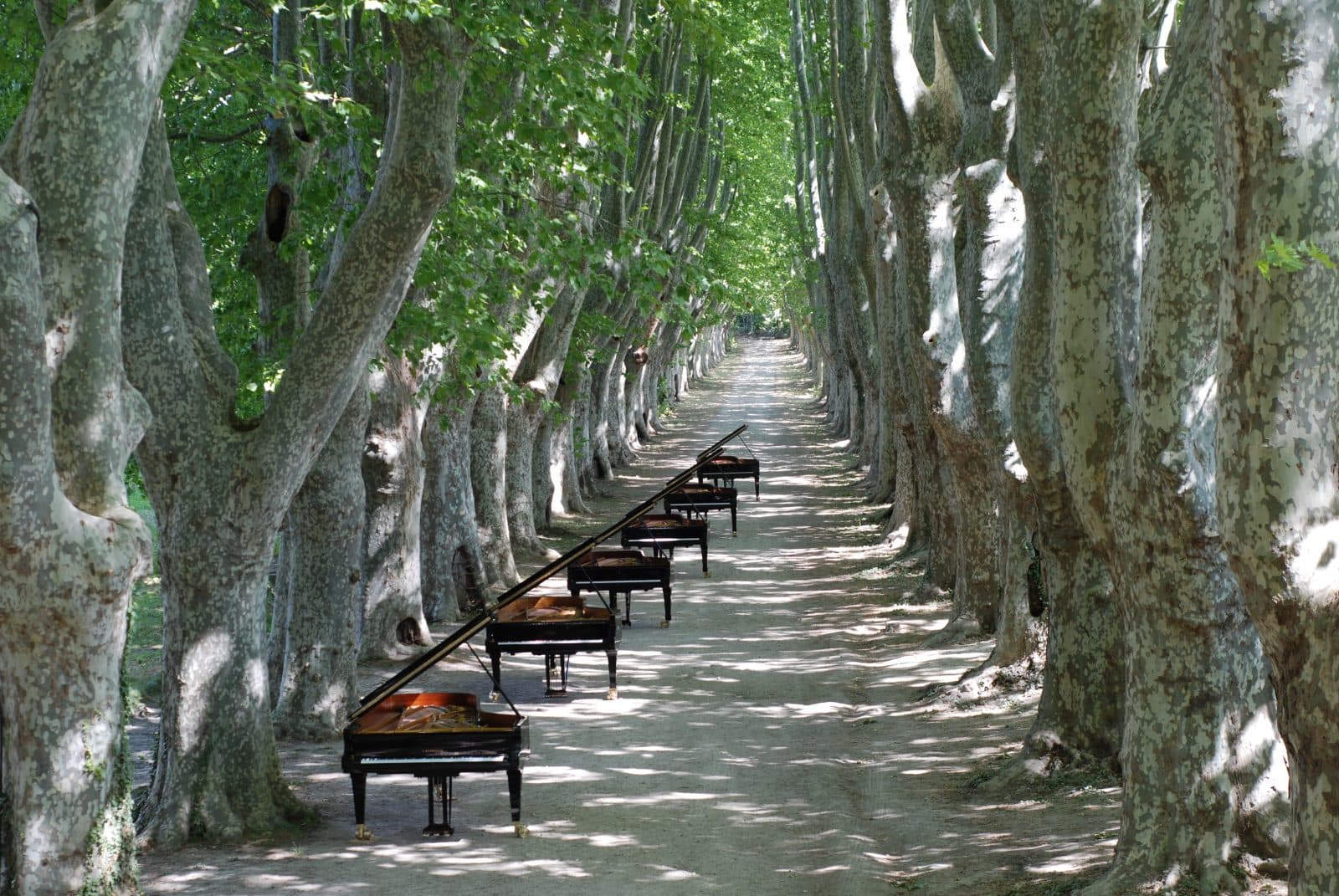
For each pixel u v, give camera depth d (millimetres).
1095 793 11820
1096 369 9477
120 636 8648
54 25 10164
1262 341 5348
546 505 35531
